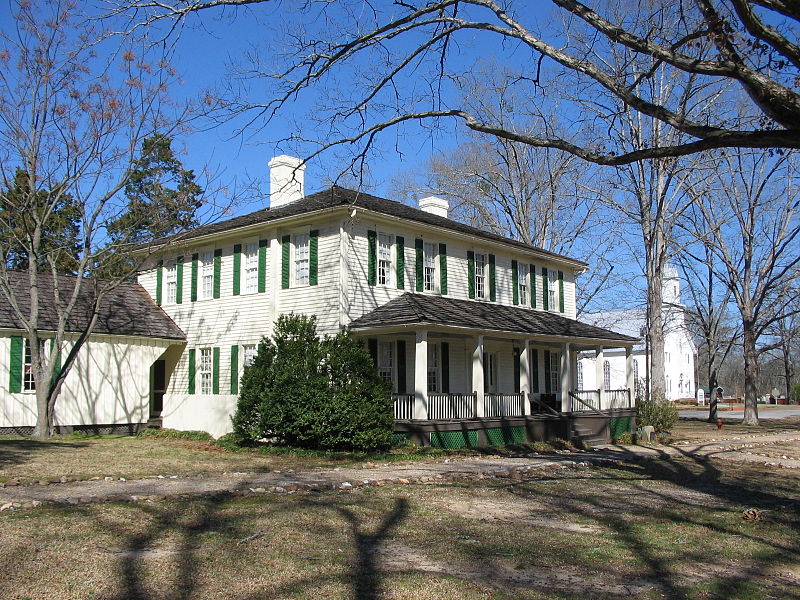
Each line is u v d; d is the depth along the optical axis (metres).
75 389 22.73
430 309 20.28
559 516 10.26
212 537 8.33
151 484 12.21
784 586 6.86
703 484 14.23
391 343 21.67
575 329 25.97
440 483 13.17
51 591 6.14
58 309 21.56
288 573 6.85
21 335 21.75
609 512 10.70
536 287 28.36
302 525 9.11
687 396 70.94
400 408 19.81
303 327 19.12
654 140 30.62
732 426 34.50
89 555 7.33
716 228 36.31
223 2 10.95
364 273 21.00
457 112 11.84
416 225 22.23
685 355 71.06
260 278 22.66
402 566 7.23
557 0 9.62
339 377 18.22
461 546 8.15
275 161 26.42
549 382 28.62
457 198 42.78
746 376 36.06
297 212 21.16
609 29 9.20
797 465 17.89
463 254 24.75
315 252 21.16
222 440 20.33
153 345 24.83
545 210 40.75
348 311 20.33
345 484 12.44
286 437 18.69
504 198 41.47
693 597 6.41
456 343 23.83
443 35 11.64
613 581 6.90
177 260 26.23
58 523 8.80
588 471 15.89
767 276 35.38
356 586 6.47
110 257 23.86
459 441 19.80
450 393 23.23
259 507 10.31
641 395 31.11
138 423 24.38
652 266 32.50
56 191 25.00
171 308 26.27
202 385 24.78
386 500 11.14
